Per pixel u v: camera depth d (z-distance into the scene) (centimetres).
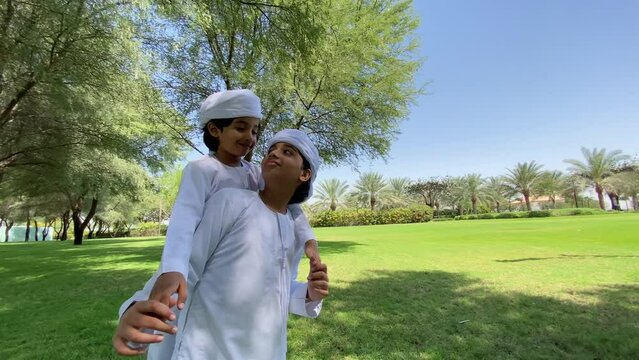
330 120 1310
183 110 1135
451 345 359
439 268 815
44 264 1144
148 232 5225
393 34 1288
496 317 443
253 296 121
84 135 990
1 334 425
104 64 686
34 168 1206
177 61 960
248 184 144
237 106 138
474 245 1293
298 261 157
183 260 108
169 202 4512
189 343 117
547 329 399
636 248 1075
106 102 827
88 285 738
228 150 140
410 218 4934
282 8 471
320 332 397
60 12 546
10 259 1344
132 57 694
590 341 362
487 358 330
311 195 156
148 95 962
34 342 393
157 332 104
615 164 5922
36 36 565
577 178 6288
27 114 890
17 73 643
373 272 773
